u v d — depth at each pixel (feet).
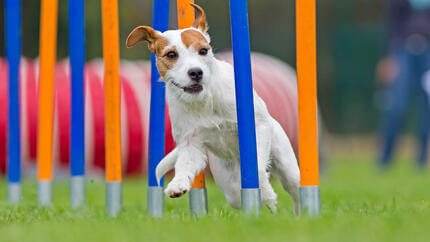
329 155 102.63
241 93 23.06
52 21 36.63
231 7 23.09
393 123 66.03
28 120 57.16
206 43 24.64
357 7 118.52
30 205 34.65
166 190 23.35
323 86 125.39
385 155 67.15
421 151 68.90
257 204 23.20
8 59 39.19
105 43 27.96
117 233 20.74
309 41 23.07
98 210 31.27
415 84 66.39
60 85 58.03
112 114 28.25
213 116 24.93
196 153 24.93
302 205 23.70
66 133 56.54
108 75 28.09
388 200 33.53
